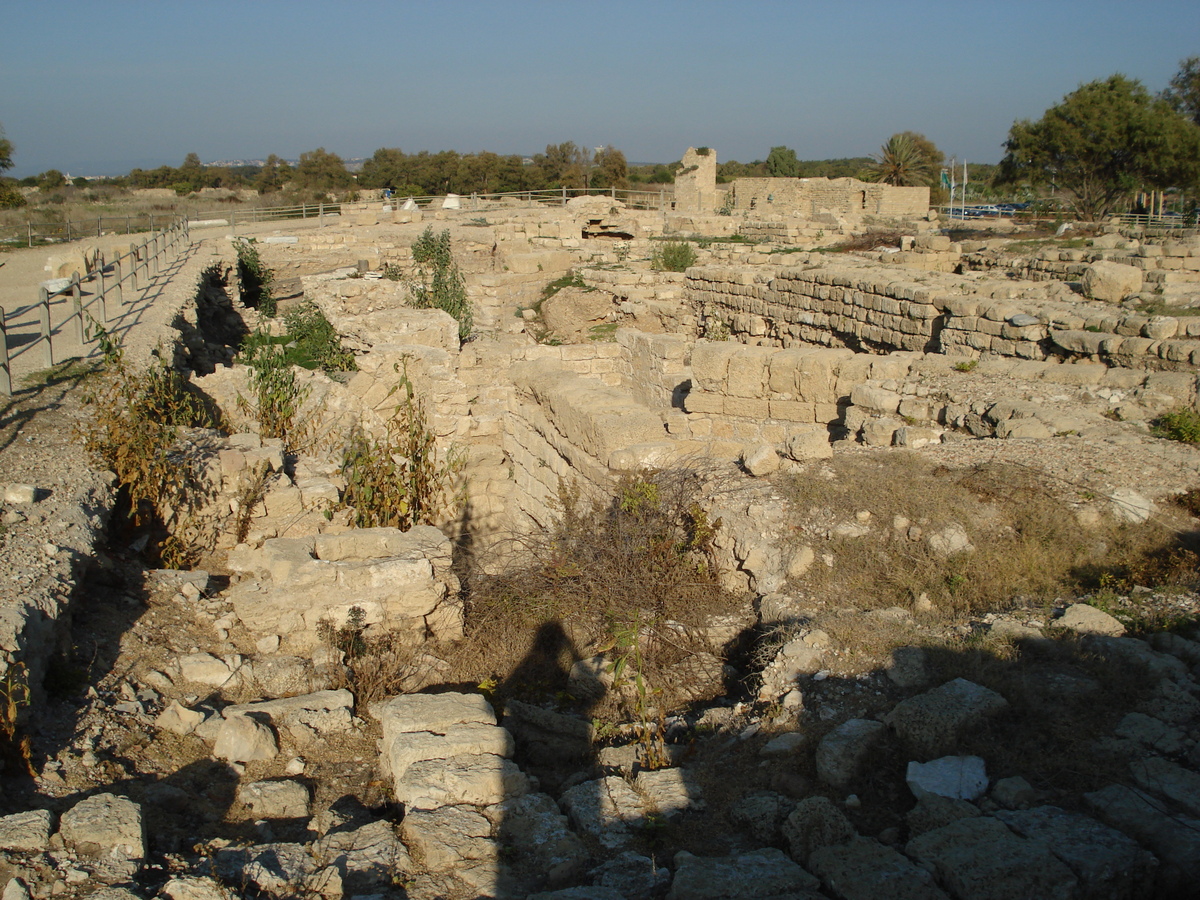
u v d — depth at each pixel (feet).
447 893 13.06
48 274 77.71
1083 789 13.88
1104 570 21.20
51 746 16.44
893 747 15.42
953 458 26.71
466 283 90.02
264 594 21.72
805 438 26.30
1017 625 18.28
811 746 15.90
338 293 64.59
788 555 22.27
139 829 13.55
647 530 22.62
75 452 28.99
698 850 13.83
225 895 12.56
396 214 123.65
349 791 16.85
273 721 18.53
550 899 12.21
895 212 150.00
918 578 21.34
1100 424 30.83
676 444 27.71
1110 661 16.75
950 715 15.20
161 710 18.81
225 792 16.57
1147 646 17.15
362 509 28.94
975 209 170.50
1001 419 31.30
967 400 33.86
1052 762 14.44
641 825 14.52
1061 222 111.34
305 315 70.33
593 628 21.94
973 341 46.65
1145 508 23.35
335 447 34.27
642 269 96.63
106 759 16.52
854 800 14.35
